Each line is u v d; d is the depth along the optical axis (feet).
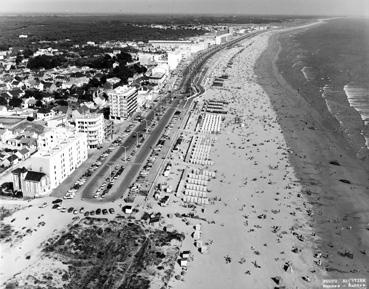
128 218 634.43
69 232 588.91
